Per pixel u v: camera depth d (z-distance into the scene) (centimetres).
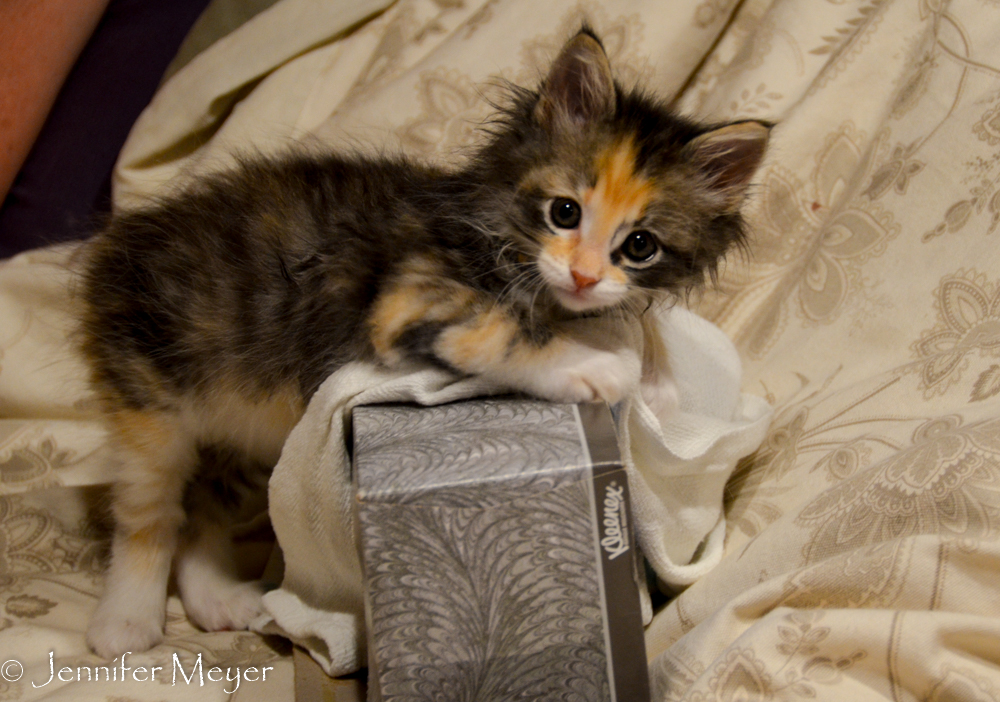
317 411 50
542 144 53
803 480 56
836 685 45
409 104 70
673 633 53
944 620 44
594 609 44
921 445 50
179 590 61
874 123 69
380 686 44
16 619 57
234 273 57
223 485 63
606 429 46
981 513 46
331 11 73
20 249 76
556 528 44
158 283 57
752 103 69
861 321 61
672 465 52
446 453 44
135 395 59
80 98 76
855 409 56
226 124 71
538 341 50
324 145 68
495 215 53
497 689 45
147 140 72
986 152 59
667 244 53
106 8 78
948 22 64
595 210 51
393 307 51
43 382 70
